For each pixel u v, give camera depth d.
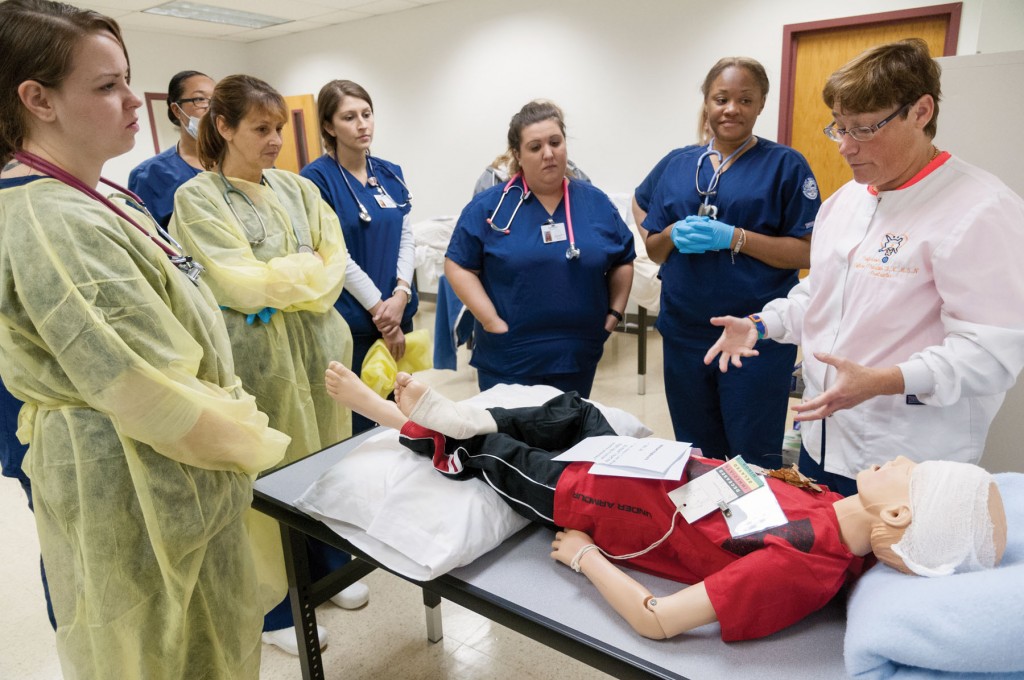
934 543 0.84
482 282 2.06
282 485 1.42
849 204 1.32
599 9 5.11
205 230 1.52
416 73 6.29
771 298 1.89
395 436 1.45
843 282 1.29
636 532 1.11
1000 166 1.77
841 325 1.29
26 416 1.06
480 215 1.97
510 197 1.96
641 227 2.31
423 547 1.14
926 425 1.20
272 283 1.53
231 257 1.52
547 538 1.25
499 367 2.04
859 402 1.13
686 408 2.10
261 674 1.69
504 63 5.71
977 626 0.74
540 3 5.38
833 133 1.20
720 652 0.93
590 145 5.46
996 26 3.04
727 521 1.03
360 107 2.13
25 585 2.06
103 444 1.02
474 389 3.75
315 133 7.19
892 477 0.94
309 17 6.25
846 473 1.32
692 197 1.94
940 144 1.83
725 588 0.93
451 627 1.84
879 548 0.91
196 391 1.05
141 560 1.08
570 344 1.97
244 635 1.26
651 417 3.28
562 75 5.44
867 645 0.80
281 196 1.75
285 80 7.34
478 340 2.11
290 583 1.47
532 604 1.05
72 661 1.14
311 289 1.61
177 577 1.09
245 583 1.26
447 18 5.92
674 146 5.05
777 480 1.10
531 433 1.38
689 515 1.05
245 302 1.53
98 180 1.06
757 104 1.80
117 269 0.96
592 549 1.10
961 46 3.88
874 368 1.13
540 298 1.93
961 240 1.08
